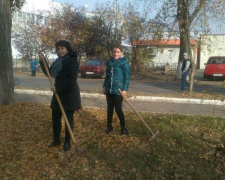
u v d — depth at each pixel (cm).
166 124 654
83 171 459
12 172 461
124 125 591
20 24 2834
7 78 846
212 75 1992
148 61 2267
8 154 520
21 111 796
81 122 691
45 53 2611
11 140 584
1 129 649
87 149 527
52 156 507
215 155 495
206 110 851
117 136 582
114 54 576
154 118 705
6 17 810
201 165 466
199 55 3816
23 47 2812
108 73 581
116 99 575
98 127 652
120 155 500
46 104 905
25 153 521
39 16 2803
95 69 2119
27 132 629
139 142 547
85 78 2181
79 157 498
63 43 502
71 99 503
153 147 522
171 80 1998
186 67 1298
